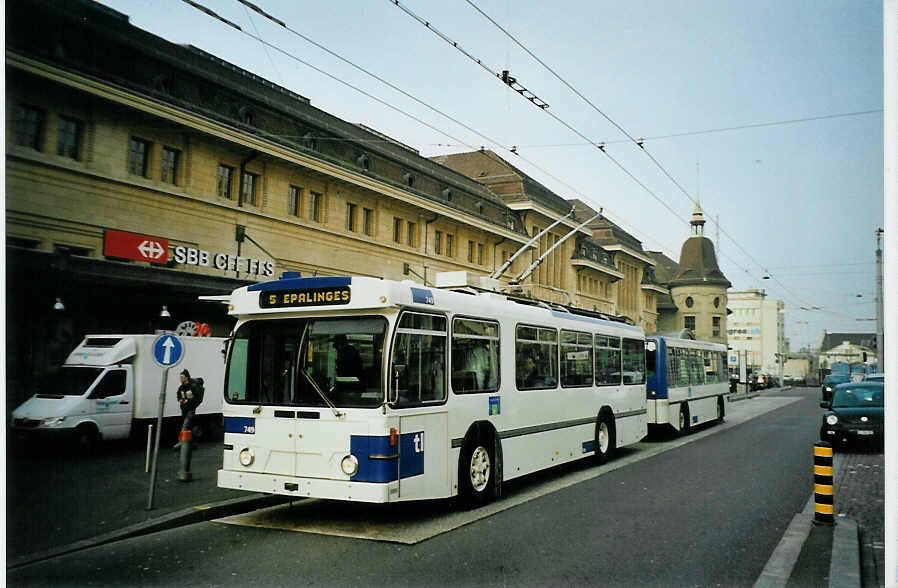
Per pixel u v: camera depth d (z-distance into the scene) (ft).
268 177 82.23
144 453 47.96
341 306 28.09
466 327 32.91
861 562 23.75
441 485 29.94
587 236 174.70
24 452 46.19
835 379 126.52
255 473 28.89
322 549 25.04
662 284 271.28
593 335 48.11
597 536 26.96
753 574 22.21
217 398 57.26
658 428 66.39
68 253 62.34
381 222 100.63
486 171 152.56
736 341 376.07
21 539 25.62
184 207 71.87
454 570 22.45
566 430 42.78
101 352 50.37
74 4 64.69
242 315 30.27
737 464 47.88
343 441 27.40
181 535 27.32
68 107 62.34
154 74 69.36
